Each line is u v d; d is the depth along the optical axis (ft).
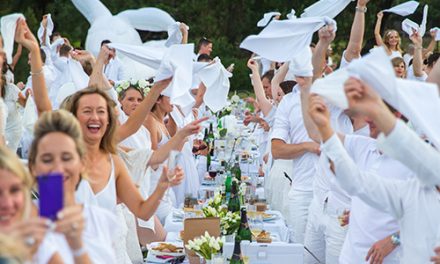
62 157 13.48
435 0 93.86
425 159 13.57
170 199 28.63
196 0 108.68
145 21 62.28
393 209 15.44
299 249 19.40
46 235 11.47
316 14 27.71
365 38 101.50
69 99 17.88
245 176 32.45
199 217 22.47
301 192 25.91
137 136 25.94
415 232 15.38
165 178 17.65
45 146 13.46
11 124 30.68
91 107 17.70
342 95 14.02
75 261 11.09
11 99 30.45
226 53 106.11
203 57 44.83
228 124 41.27
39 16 106.22
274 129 26.66
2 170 10.92
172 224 24.84
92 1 66.74
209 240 19.97
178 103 21.57
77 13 102.53
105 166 17.84
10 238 9.53
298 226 25.96
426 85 13.83
